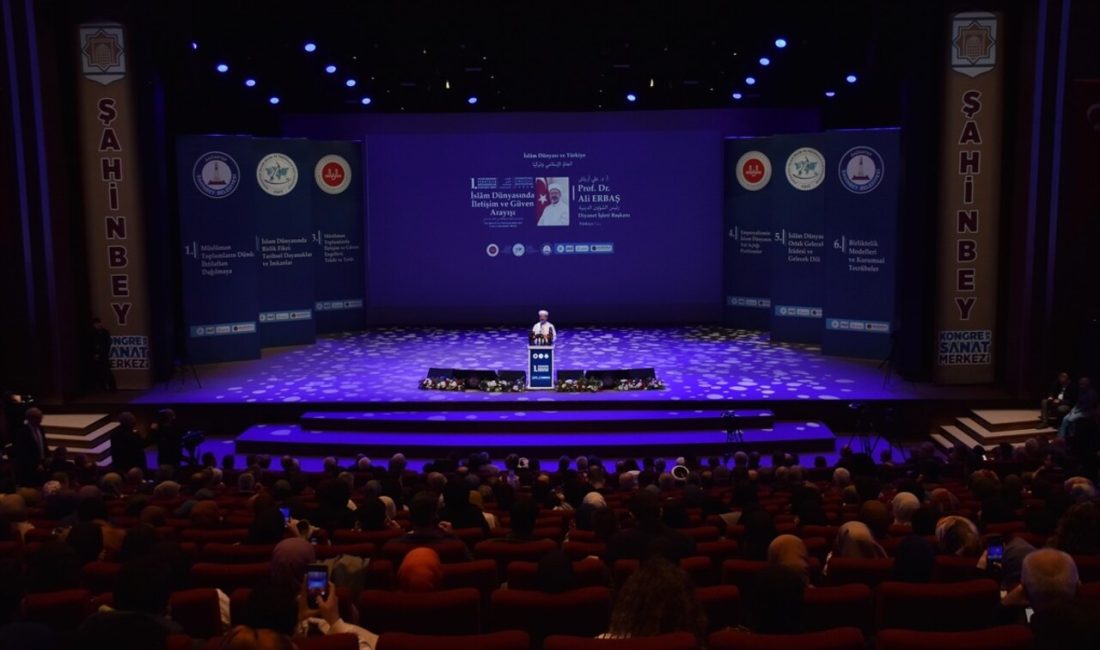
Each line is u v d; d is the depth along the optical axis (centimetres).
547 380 2041
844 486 1254
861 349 2333
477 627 558
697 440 1838
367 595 555
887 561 669
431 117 2736
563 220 2770
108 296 2075
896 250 2262
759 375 2169
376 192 2753
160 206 2080
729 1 2164
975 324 2031
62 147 2003
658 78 2419
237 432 1970
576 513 965
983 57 1967
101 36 2017
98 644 330
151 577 457
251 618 403
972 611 555
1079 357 1909
